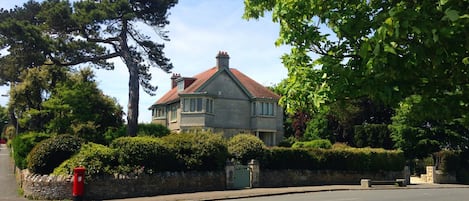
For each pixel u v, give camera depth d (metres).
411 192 26.12
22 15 32.22
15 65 32.62
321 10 6.82
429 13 4.95
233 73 50.44
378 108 47.81
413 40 5.18
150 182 22.39
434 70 5.60
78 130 30.69
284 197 21.97
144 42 34.22
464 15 4.46
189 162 24.11
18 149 27.36
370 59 5.16
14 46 30.34
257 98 47.47
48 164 21.12
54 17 31.00
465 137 38.84
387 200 20.61
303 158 29.75
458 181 37.03
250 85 50.22
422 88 6.05
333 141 50.47
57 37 32.56
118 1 32.12
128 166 22.00
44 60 31.09
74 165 20.59
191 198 20.86
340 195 23.27
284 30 7.53
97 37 34.19
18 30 29.58
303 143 39.31
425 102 6.33
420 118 6.74
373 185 30.00
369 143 45.12
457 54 5.33
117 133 34.22
